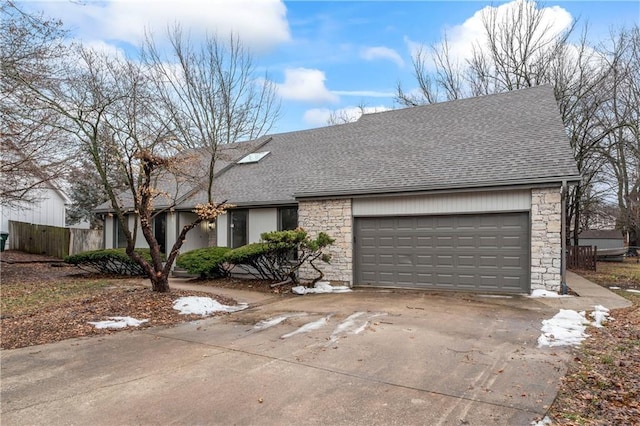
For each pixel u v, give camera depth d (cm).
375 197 1048
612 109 1739
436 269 993
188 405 358
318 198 1125
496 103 1316
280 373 433
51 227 1883
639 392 365
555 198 854
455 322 644
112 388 399
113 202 836
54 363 480
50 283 1150
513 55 2120
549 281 859
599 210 2231
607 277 1279
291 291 1016
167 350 525
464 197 953
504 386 384
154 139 945
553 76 1914
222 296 927
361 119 1616
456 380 403
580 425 308
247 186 1360
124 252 1309
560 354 474
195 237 1505
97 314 712
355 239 1092
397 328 611
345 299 888
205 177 1321
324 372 434
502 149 1016
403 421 321
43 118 951
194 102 1145
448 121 1306
